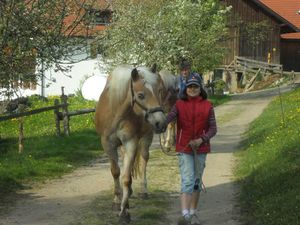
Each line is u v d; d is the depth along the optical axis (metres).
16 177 10.69
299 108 17.23
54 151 13.59
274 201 7.75
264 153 11.70
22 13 7.86
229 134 17.97
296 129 12.87
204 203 8.89
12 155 12.93
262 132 15.41
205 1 31.27
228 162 12.67
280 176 8.94
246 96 35.53
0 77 8.31
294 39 55.38
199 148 7.17
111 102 7.88
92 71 35.53
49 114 22.67
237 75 47.19
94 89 29.55
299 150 10.33
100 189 10.00
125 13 22.88
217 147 15.15
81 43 8.98
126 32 22.61
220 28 30.42
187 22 26.78
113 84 7.89
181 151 7.20
